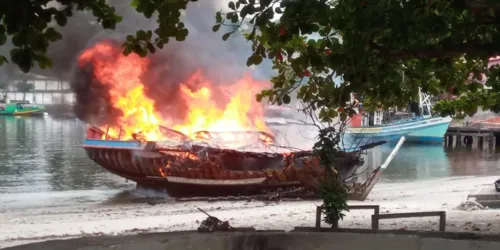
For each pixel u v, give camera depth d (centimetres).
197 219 1585
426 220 1260
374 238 660
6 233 1402
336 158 946
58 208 2061
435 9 913
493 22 827
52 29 605
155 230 1341
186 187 2242
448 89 1212
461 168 3778
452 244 624
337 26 832
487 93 1359
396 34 827
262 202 2048
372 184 2075
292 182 2122
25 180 2830
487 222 1210
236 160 2261
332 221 827
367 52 877
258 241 674
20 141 4797
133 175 2378
